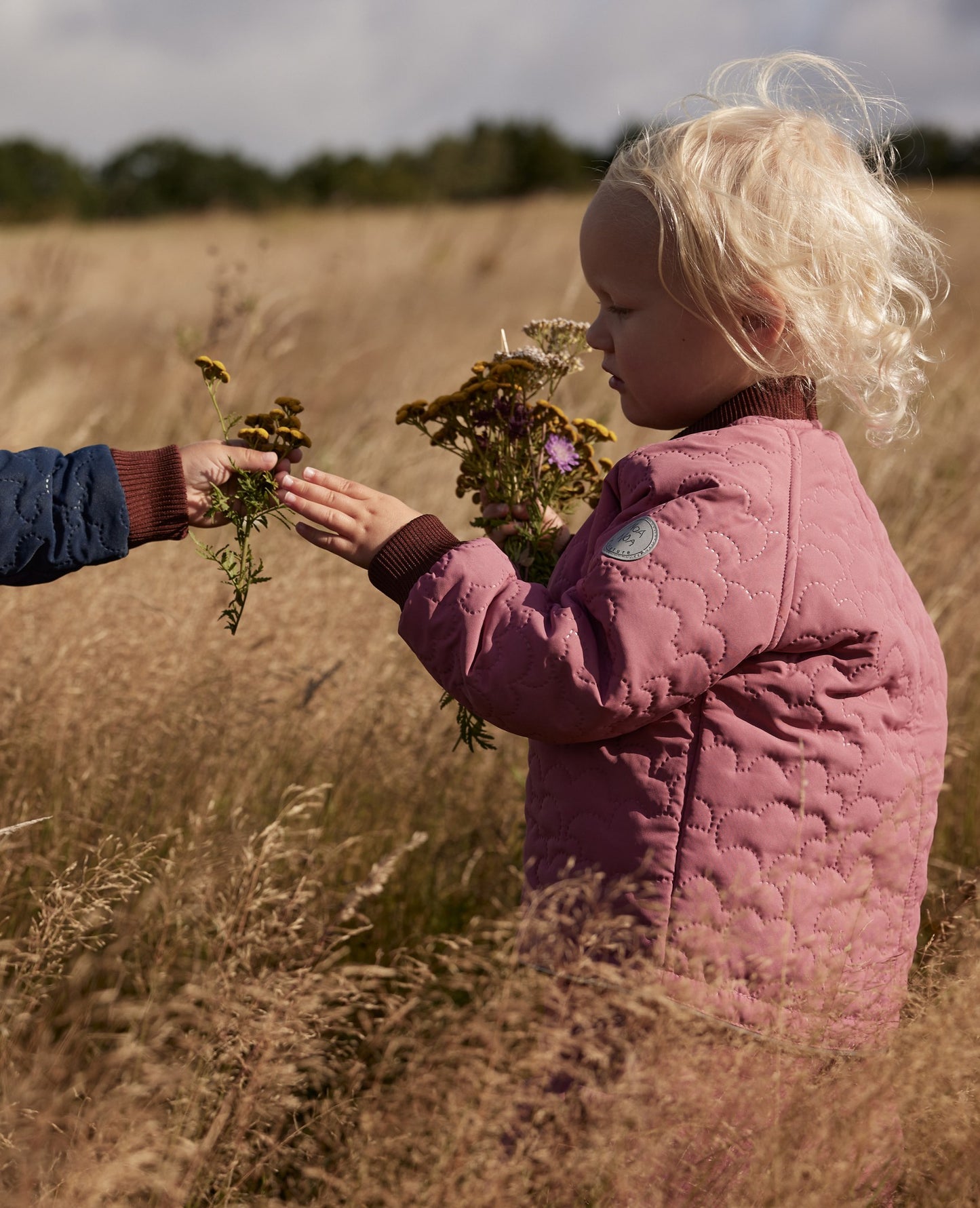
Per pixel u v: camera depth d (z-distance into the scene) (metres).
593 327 1.59
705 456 1.44
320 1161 1.44
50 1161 1.33
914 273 1.69
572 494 1.77
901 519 3.52
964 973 1.47
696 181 1.45
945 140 31.34
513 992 1.37
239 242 16.47
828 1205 1.27
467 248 13.45
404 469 3.58
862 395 1.62
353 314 8.42
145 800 2.29
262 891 1.69
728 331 1.48
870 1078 1.35
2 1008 1.56
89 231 22.06
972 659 3.00
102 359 8.41
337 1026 1.77
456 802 2.59
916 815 1.52
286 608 2.72
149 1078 1.38
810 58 1.71
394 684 2.69
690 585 1.36
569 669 1.37
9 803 2.20
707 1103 1.29
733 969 1.38
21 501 1.55
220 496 1.58
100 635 2.46
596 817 1.45
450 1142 1.27
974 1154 1.35
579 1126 1.29
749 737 1.40
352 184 33.88
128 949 1.86
